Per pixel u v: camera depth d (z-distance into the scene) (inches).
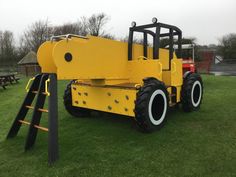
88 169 138.3
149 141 172.4
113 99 191.8
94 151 159.8
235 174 128.0
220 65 1423.5
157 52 206.5
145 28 210.5
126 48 209.3
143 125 182.2
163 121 196.2
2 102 366.3
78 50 166.9
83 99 211.9
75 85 215.9
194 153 152.2
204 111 244.2
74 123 219.3
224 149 156.2
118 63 201.2
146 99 177.9
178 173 130.6
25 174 136.4
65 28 1798.7
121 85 193.3
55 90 151.3
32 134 165.8
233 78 593.9
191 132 186.9
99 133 191.8
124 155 152.9
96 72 181.2
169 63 222.4
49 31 1800.0
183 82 237.3
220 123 206.1
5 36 1990.7
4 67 1692.9
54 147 148.4
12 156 158.2
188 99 233.6
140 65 207.9
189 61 488.7
